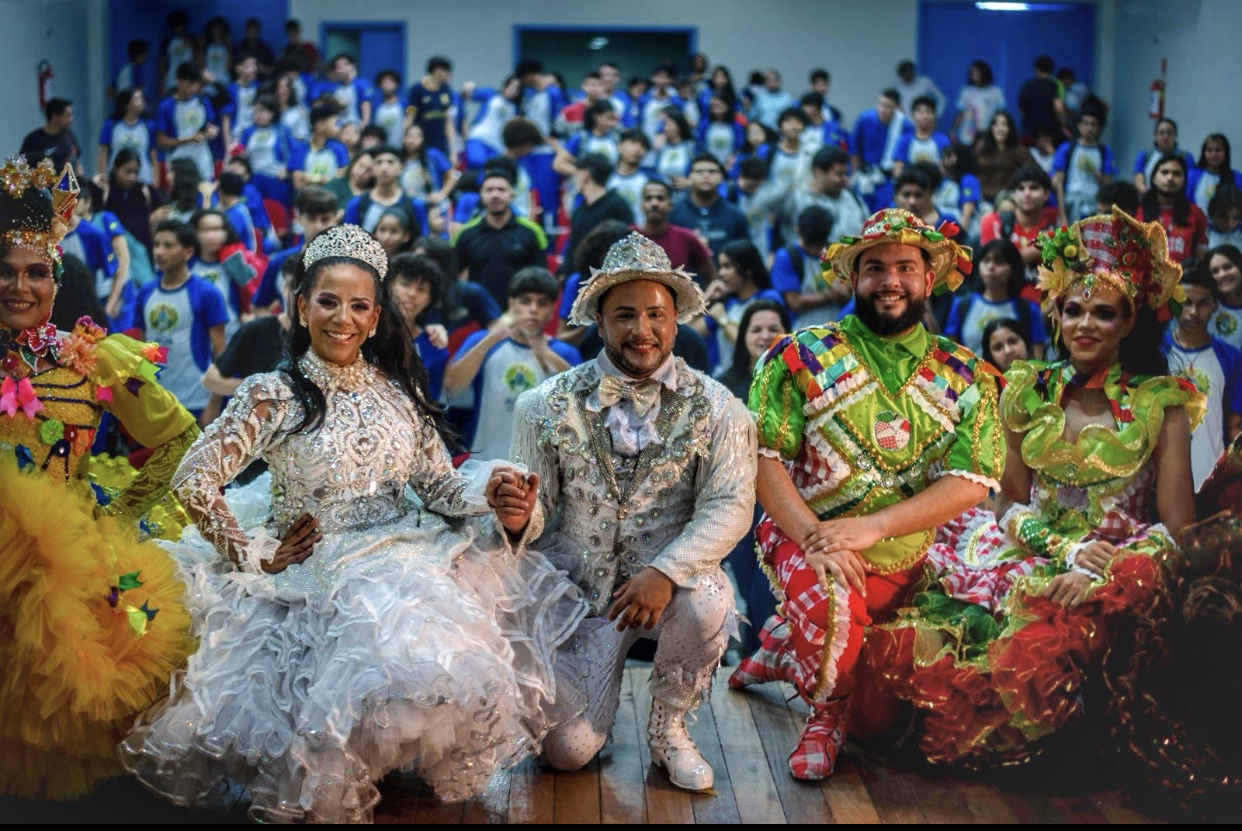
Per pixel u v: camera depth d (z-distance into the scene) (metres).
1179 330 4.98
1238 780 3.17
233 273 7.14
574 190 11.02
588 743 3.33
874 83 15.29
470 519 3.39
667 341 3.27
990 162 10.66
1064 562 3.51
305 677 2.99
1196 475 4.80
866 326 3.54
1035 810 3.15
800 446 3.56
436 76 12.99
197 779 3.04
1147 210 6.93
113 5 12.94
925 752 3.36
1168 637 3.30
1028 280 6.77
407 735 2.87
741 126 13.38
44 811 3.06
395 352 3.39
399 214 6.81
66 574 2.94
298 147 11.96
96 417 3.44
